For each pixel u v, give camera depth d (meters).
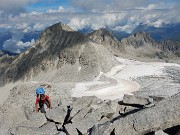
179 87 109.75
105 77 179.62
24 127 19.52
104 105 22.31
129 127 16.23
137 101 21.97
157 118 15.87
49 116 21.33
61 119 20.97
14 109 25.33
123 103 22.39
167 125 15.55
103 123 18.34
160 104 16.72
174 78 156.12
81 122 19.42
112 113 20.94
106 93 109.69
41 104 24.03
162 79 150.38
